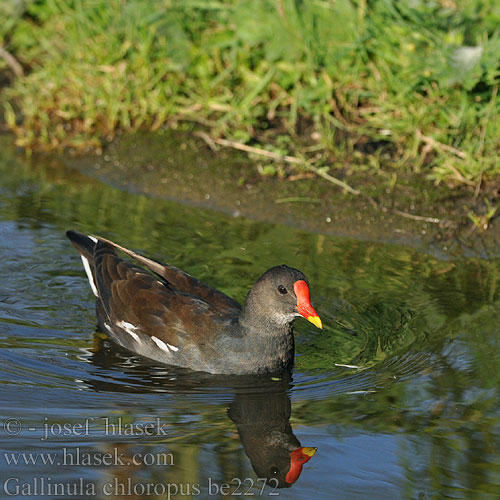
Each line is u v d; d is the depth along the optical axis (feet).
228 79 49.19
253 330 30.35
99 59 50.55
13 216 40.19
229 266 36.65
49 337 31.55
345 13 48.57
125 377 29.68
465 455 24.90
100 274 33.71
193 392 28.84
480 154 43.11
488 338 31.58
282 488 23.56
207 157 46.32
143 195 43.93
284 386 29.30
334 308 33.78
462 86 44.78
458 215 41.11
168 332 31.12
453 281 36.42
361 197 42.57
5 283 34.47
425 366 29.78
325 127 46.73
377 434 25.95
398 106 45.85
